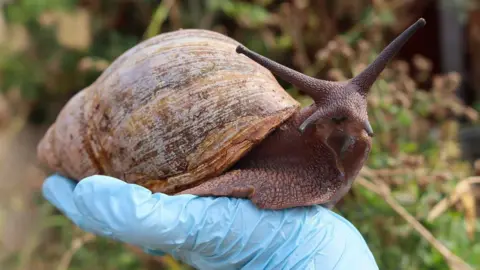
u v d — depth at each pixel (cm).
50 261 55
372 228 43
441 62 77
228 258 32
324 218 32
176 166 31
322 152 31
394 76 53
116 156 31
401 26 65
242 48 30
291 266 31
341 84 30
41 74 67
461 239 44
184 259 35
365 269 32
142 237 30
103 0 67
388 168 45
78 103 33
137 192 31
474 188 50
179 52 31
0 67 67
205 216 31
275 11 60
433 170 47
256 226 31
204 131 30
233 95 31
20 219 59
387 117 47
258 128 30
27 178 62
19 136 69
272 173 31
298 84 30
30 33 67
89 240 49
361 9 60
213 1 55
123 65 32
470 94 79
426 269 43
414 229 43
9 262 57
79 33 64
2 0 68
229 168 31
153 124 30
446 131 52
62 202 35
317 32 60
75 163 33
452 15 75
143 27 68
